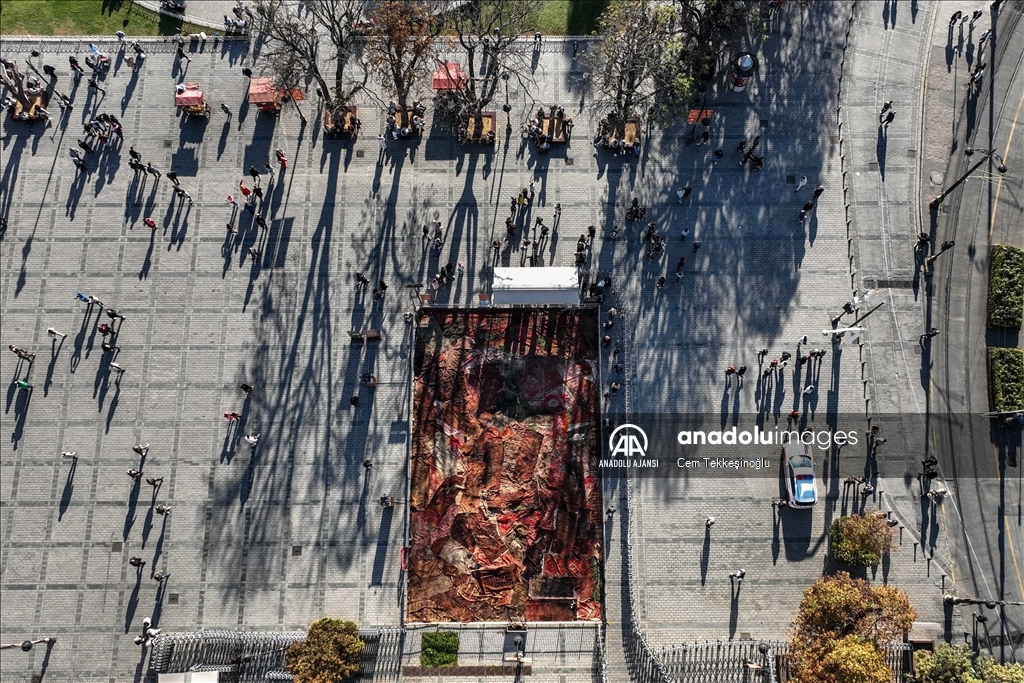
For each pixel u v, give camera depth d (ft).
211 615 148.87
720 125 181.68
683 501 156.04
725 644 145.38
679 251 172.14
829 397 162.61
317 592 150.20
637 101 165.17
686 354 165.58
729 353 165.58
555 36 188.03
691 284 170.09
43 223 172.76
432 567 151.84
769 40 187.73
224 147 178.91
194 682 138.51
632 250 172.04
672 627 148.36
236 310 167.73
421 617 149.28
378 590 150.30
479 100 174.60
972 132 180.75
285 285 169.58
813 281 170.19
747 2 184.14
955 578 152.05
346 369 163.84
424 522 154.51
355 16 163.73
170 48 186.70
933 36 188.14
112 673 145.38
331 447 159.02
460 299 168.45
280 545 152.97
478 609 149.69
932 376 164.14
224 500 155.74
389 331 166.30
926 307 168.45
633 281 170.19
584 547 153.28
